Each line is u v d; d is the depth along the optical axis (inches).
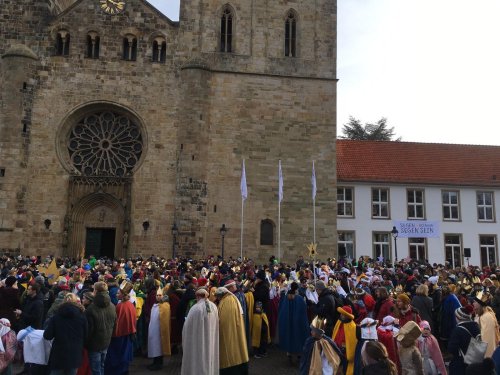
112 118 1716.3
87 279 744.3
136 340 759.1
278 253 1668.3
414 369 441.7
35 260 1317.7
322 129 1764.3
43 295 673.6
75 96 1683.1
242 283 812.6
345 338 546.6
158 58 1737.2
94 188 1643.7
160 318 700.0
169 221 1637.6
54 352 477.7
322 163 1744.6
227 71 1747.0
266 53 1788.9
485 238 2054.6
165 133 1688.0
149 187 1653.5
